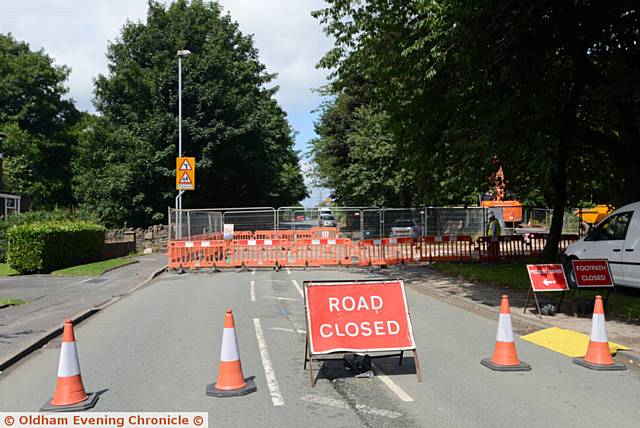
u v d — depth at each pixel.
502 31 12.12
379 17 14.75
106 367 7.18
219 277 17.83
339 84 16.36
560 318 10.27
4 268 19.36
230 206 39.78
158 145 34.44
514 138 12.66
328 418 5.29
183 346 8.34
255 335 9.06
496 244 20.94
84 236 21.48
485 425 5.10
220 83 35.75
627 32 12.19
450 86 14.43
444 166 16.94
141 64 38.38
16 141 46.50
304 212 23.64
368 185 34.72
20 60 51.12
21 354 7.84
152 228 29.28
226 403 5.75
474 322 10.26
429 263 21.11
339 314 6.70
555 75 13.27
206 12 42.44
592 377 6.68
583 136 14.83
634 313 10.02
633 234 11.57
